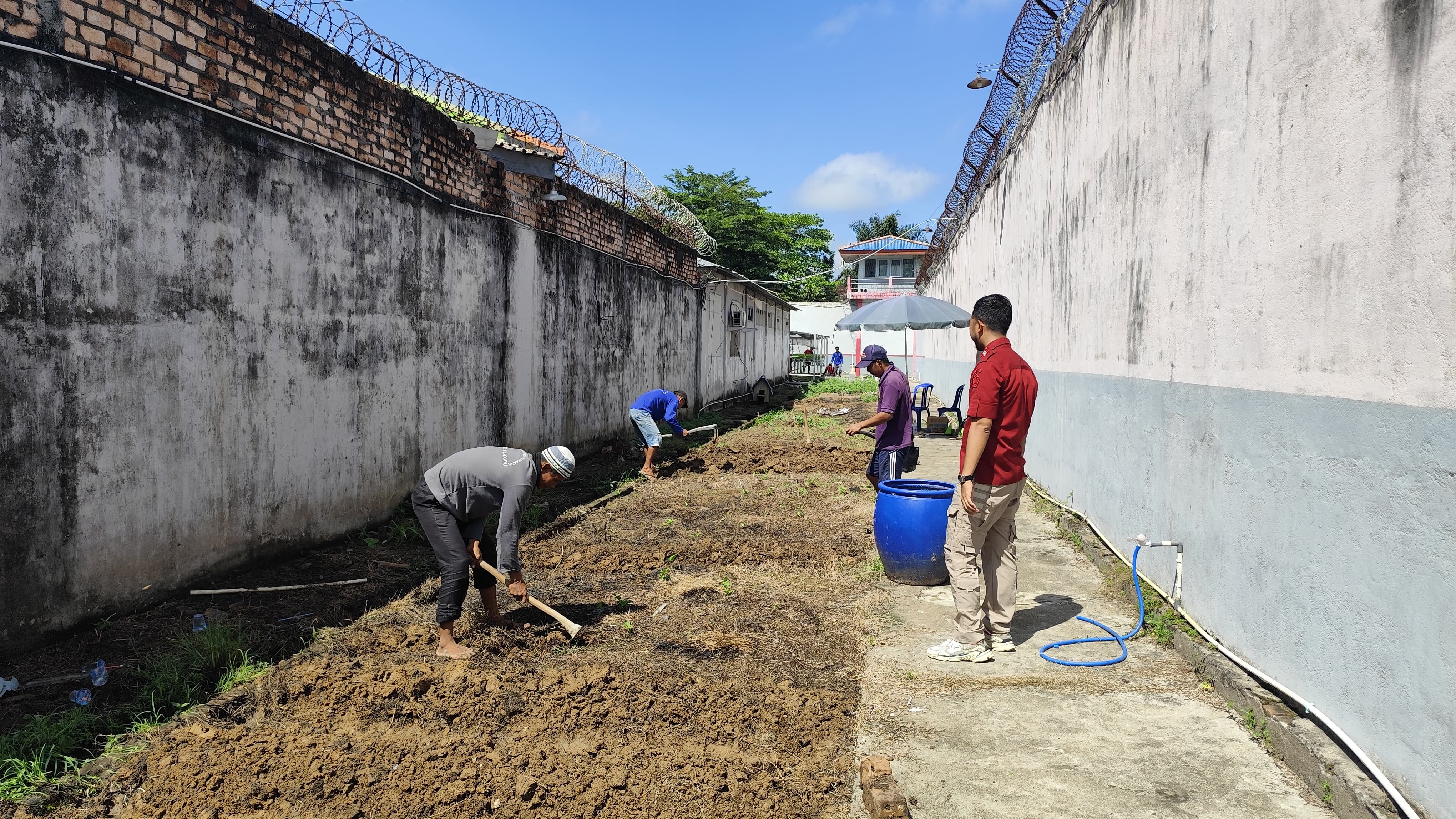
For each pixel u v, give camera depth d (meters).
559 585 6.33
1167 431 5.52
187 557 5.48
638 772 3.53
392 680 4.34
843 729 3.95
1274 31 4.11
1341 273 3.46
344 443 7.08
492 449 4.91
